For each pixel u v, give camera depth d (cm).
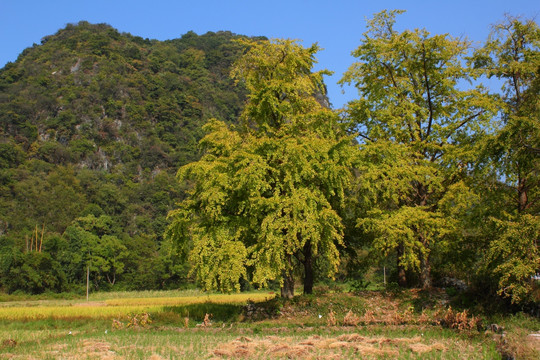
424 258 2584
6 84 13938
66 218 8738
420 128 2703
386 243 2375
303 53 2627
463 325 1742
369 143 2627
